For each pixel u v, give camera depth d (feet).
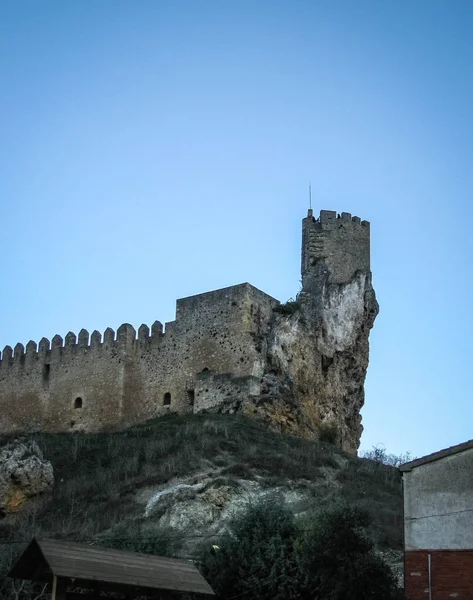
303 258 311.47
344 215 314.14
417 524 129.59
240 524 155.22
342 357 299.17
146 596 119.75
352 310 303.48
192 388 282.77
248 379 269.85
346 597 134.92
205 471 218.59
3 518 216.95
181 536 173.37
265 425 260.83
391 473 232.12
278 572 143.33
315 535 143.95
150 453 234.99
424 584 126.52
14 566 111.55
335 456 241.76
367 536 148.05
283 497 177.58
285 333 283.18
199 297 291.79
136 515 200.23
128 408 292.61
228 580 144.56
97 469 234.38
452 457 131.13
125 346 298.56
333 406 292.40
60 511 211.00
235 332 279.69
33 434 279.28
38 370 316.19
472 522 126.72
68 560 108.68
